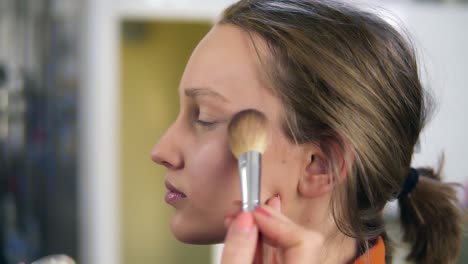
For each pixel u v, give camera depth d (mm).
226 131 513
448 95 1736
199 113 527
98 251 1692
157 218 1782
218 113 514
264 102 506
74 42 1617
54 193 1648
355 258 556
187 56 1730
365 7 585
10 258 1623
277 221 415
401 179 565
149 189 1768
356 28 532
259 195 446
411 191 614
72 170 1654
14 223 1626
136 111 1731
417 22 1713
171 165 539
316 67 504
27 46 1596
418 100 571
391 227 642
